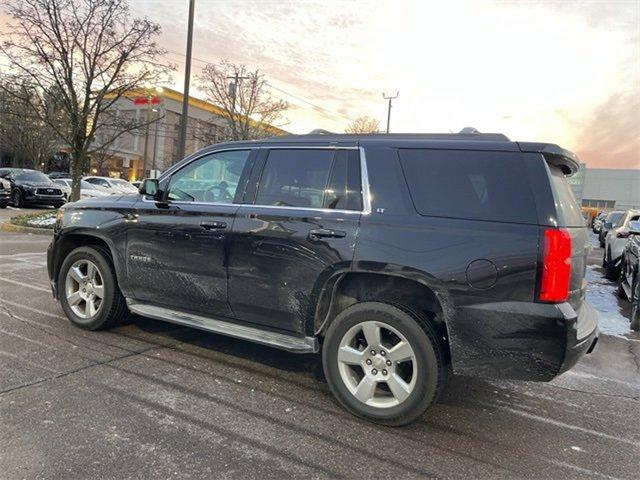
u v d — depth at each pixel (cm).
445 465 293
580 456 313
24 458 275
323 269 353
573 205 347
